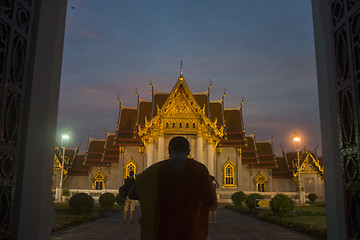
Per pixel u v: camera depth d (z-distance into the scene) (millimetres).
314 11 5254
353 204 3885
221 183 51125
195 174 2994
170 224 2799
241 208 27719
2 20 3699
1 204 3688
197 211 2902
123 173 51500
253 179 57906
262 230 13711
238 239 11000
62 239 10523
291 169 62281
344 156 4082
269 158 59062
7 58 3764
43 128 4699
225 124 55250
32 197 4352
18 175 4109
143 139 46250
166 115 44562
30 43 4473
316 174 60469
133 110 56312
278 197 19828
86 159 57625
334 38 4426
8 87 3779
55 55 5152
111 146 57375
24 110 4281
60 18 5371
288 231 13391
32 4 4430
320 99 4953
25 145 4195
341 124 4164
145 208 2893
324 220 16953
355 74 3828
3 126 3641
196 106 44688
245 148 57062
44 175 4699
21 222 4062
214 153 46000
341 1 4254
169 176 2924
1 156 3611
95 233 12172
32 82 4383
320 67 4977
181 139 3158
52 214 5016
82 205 19109
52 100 5023
